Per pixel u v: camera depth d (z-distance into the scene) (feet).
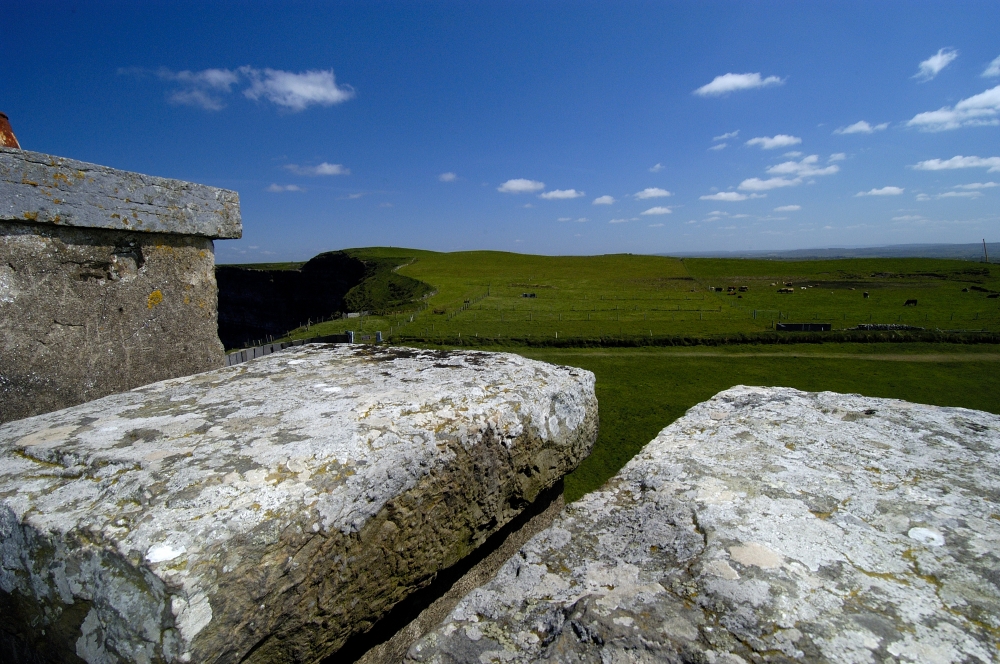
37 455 7.06
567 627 5.93
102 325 12.94
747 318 156.76
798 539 7.07
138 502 5.86
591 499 8.72
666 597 6.18
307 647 6.32
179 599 4.95
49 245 11.94
